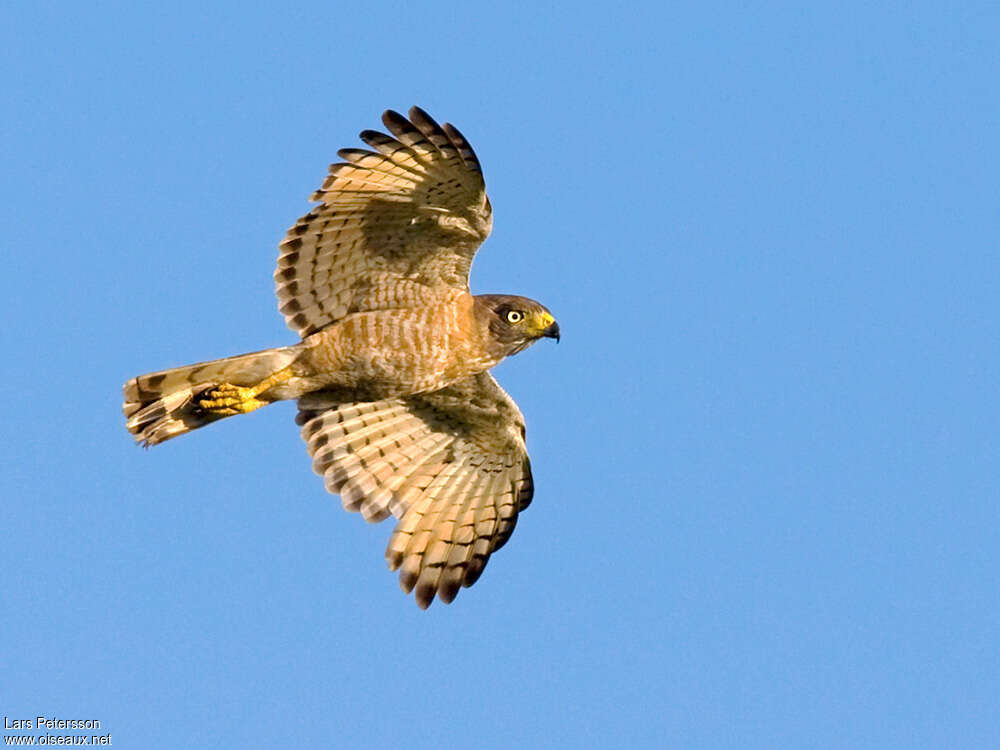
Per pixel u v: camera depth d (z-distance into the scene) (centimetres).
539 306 1495
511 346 1487
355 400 1580
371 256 1409
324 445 1628
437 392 1605
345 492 1634
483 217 1372
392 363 1458
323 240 1391
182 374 1420
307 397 1589
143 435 1434
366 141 1305
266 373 1444
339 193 1348
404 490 1652
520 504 1659
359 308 1444
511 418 1619
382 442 1645
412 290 1440
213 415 1444
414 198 1354
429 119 1284
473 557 1656
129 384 1418
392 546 1639
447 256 1414
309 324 1439
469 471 1661
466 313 1462
